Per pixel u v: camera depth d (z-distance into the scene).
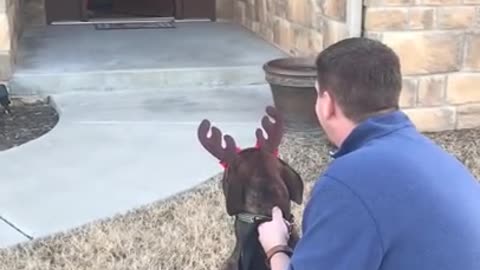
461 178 1.50
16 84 5.59
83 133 4.70
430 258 1.39
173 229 3.40
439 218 1.41
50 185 3.89
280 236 1.89
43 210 3.59
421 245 1.39
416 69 4.79
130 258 3.13
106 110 5.22
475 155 4.49
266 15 7.14
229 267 2.12
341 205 1.41
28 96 5.62
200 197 3.76
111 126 4.85
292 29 6.35
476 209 1.46
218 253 3.19
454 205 1.43
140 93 5.68
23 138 4.73
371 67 1.48
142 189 3.85
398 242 1.39
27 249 3.20
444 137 4.84
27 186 3.87
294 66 4.61
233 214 2.11
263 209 2.06
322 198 1.44
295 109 4.54
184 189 3.85
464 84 4.91
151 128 4.81
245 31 7.66
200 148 4.45
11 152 4.37
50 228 3.40
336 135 1.55
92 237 3.31
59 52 6.49
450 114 4.95
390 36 4.68
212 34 7.47
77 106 5.32
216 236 3.34
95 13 8.61
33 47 6.73
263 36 7.29
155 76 5.79
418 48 4.75
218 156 2.18
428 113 4.91
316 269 1.41
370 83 1.48
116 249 3.20
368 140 1.49
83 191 3.82
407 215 1.39
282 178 2.13
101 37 7.27
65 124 4.89
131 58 6.23
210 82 5.89
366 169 1.43
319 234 1.42
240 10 8.05
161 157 4.30
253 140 4.52
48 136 4.65
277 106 4.62
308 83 4.42
